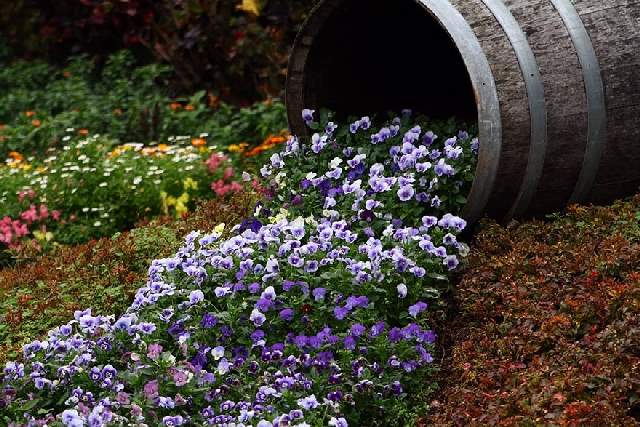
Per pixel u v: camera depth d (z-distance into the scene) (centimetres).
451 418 599
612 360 583
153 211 1037
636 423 542
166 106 1325
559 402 564
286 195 830
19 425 598
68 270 875
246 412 596
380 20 891
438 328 705
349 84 920
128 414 608
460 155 791
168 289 691
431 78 980
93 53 1619
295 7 1304
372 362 645
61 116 1316
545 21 764
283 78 1309
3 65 1722
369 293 677
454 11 765
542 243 743
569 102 752
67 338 678
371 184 767
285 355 648
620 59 760
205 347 662
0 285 883
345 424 587
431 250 703
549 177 766
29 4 1716
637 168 783
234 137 1230
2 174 1122
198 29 1362
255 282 687
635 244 686
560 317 634
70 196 1046
